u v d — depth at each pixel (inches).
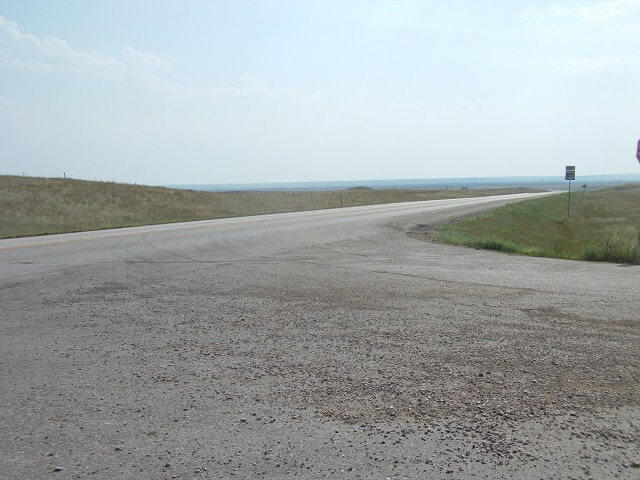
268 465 141.7
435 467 140.3
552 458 144.7
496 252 589.9
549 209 1823.3
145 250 600.7
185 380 202.8
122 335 265.0
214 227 922.1
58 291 373.7
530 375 204.4
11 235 847.7
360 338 254.5
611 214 1752.0
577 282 395.5
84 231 911.7
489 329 267.9
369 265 486.6
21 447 152.0
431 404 178.7
